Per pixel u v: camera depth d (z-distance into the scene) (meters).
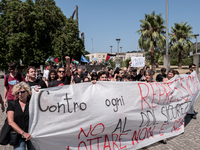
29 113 2.57
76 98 3.05
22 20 21.58
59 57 22.77
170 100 4.33
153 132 4.02
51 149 2.76
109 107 3.33
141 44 23.59
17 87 2.54
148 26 22.75
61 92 2.94
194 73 5.42
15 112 2.49
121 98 3.52
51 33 23.59
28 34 21.58
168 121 4.22
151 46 22.69
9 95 4.28
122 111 3.47
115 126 3.38
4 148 3.84
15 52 21.77
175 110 4.41
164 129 4.20
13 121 2.43
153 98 3.97
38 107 2.69
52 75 4.45
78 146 3.02
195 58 13.74
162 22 23.03
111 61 31.05
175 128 4.46
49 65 7.24
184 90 4.73
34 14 21.25
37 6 23.28
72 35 24.11
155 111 4.01
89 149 3.12
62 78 4.32
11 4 21.88
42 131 2.66
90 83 3.25
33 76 3.93
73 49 24.05
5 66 22.89
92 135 3.15
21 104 2.61
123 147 3.50
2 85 14.94
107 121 3.27
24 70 22.73
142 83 3.89
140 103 3.75
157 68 33.12
